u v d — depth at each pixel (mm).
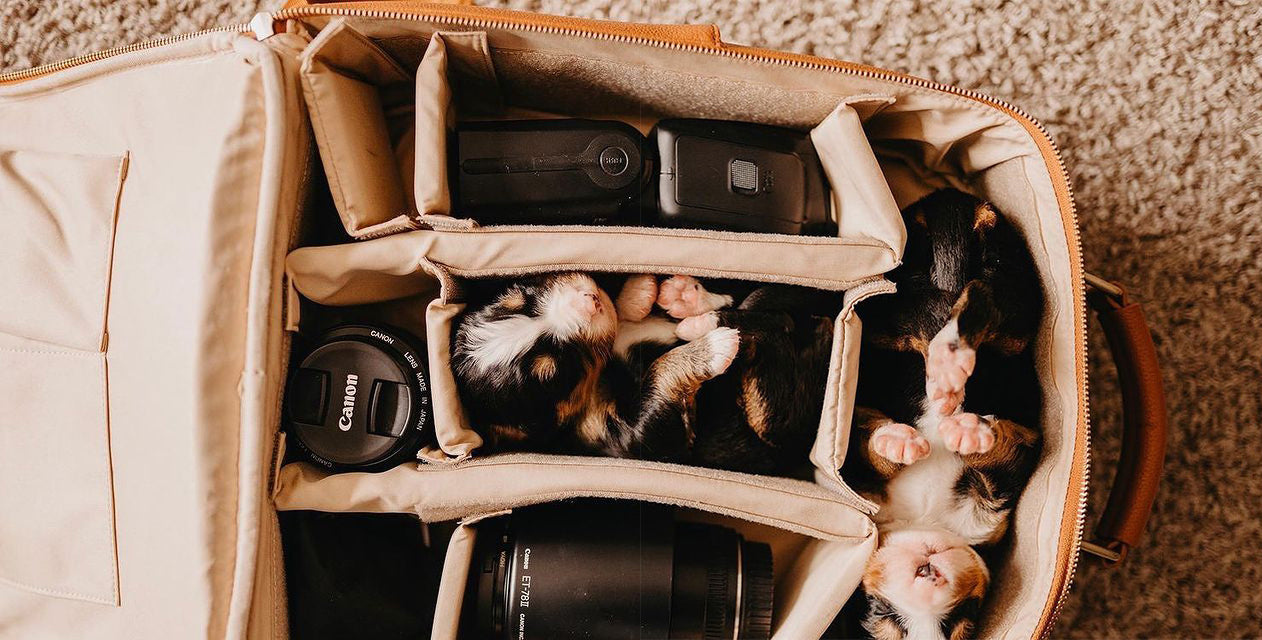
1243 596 1398
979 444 1000
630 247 999
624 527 1075
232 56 949
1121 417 1424
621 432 1074
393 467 1021
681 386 1035
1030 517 1089
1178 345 1424
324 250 982
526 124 1054
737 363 1084
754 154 1081
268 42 962
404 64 1128
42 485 967
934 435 1103
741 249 1007
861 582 1087
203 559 879
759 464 1126
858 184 1054
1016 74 1454
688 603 1062
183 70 970
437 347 989
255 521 902
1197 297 1425
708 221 1068
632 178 1037
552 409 1029
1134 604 1410
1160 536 1413
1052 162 1055
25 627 995
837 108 1083
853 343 1032
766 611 1081
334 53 1004
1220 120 1436
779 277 1024
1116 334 1202
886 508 1120
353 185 1008
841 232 1112
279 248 938
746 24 1475
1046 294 1101
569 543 1058
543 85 1174
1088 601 1417
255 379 904
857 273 1022
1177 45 1444
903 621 1060
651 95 1181
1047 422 1100
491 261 998
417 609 1104
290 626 1037
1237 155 1431
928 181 1273
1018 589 1090
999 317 1075
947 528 1113
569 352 994
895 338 1125
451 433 992
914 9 1464
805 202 1101
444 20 1004
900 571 1037
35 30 1444
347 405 1008
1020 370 1144
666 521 1088
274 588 966
